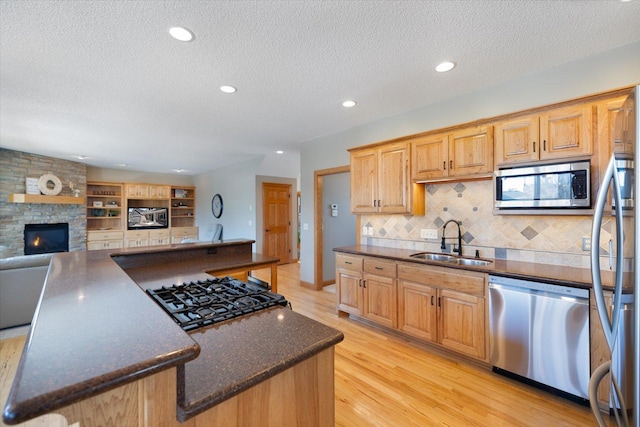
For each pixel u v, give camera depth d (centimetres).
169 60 231
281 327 119
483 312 238
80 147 539
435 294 268
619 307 104
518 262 263
